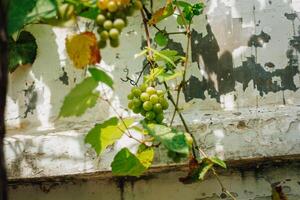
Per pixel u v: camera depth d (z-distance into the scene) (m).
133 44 1.47
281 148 1.37
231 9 1.47
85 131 1.40
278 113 1.40
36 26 1.47
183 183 1.39
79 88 1.04
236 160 1.38
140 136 1.37
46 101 1.46
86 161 1.37
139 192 1.46
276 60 1.46
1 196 0.85
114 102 1.45
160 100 1.25
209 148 1.37
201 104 1.45
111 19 1.08
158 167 1.39
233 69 1.46
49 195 1.46
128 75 1.46
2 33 0.84
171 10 1.38
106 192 1.46
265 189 1.44
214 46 1.46
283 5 1.47
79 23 1.47
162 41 1.42
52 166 1.37
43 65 1.47
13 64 1.46
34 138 1.39
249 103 1.45
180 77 1.45
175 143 1.13
